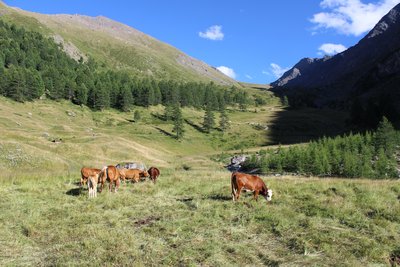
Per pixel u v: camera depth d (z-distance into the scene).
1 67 153.12
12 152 48.81
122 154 82.00
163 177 29.58
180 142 140.88
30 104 143.62
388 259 10.99
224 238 12.41
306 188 20.39
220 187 22.28
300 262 10.61
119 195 19.58
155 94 197.00
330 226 13.70
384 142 79.81
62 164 51.94
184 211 15.82
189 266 10.10
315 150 72.75
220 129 171.50
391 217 14.62
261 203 16.70
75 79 186.75
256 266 10.41
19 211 15.70
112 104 177.00
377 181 23.73
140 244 11.88
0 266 10.04
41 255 11.07
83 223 14.27
